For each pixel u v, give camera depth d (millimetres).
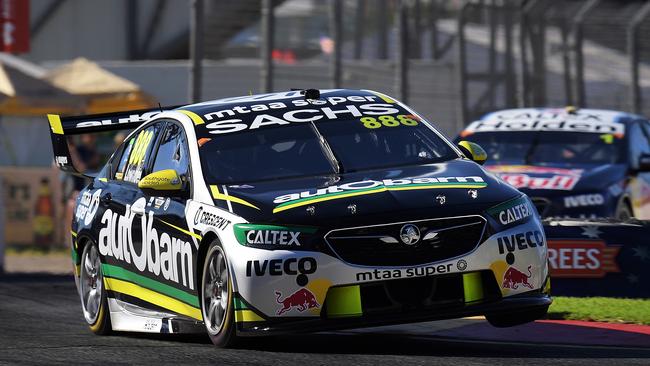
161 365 23656
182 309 27047
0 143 72125
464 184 25297
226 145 27641
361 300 23641
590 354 24250
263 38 53750
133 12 86750
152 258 28172
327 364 23109
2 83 67000
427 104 72000
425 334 28516
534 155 46031
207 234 25453
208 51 61500
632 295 34719
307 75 68625
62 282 46219
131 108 68125
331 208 24188
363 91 30891
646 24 81625
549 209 42750
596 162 45750
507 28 71938
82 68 69438
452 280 23906
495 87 72438
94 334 31234
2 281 47031
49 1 85562
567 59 79938
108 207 30984
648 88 86875
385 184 25234
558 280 35469
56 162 34156
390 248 23703
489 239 24125
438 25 75062
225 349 25484
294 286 23688
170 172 27297
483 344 26516
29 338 29688
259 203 24828
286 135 27953
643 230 34562
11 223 66000
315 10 70812
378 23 70312
